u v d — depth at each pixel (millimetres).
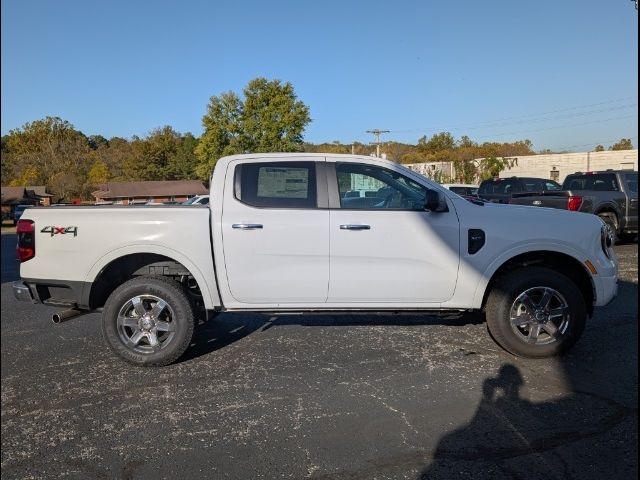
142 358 4723
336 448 3285
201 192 63906
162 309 4750
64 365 4918
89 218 4754
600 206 11680
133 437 3500
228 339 5566
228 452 3275
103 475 3062
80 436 3531
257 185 4781
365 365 4699
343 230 4656
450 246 4688
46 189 73938
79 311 4926
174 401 4051
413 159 71812
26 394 4238
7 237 30469
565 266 5020
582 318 4668
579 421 3549
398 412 3748
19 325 6477
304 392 4145
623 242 12844
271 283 4711
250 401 4008
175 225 4688
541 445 3254
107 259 4719
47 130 89250
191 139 89312
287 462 3143
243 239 4672
